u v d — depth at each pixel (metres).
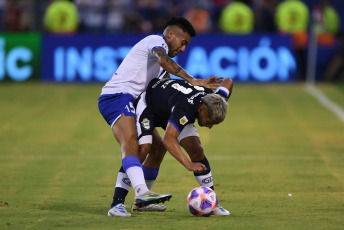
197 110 22.20
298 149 42.38
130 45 70.88
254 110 58.94
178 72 22.94
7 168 35.62
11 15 77.06
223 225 20.59
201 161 23.34
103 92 24.22
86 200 26.77
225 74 70.50
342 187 29.95
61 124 52.53
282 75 72.12
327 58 75.56
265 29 77.25
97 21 78.69
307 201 26.28
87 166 36.41
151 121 23.38
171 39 24.52
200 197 22.36
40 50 72.00
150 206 24.14
